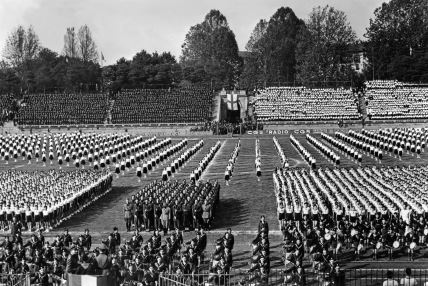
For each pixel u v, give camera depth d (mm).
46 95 191750
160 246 50594
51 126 175625
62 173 90438
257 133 162250
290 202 64375
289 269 45906
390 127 164250
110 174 90688
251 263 49094
